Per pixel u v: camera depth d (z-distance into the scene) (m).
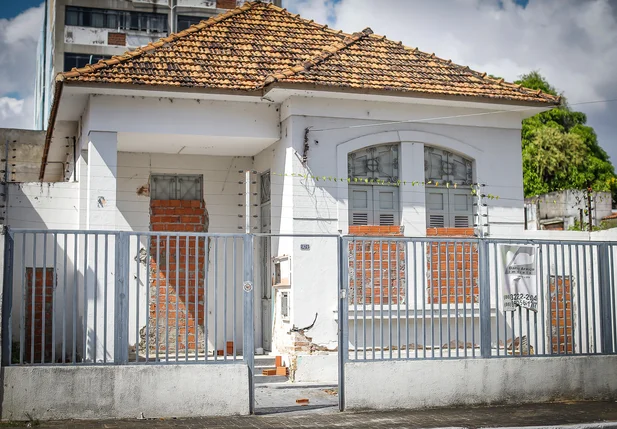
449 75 16.30
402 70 15.99
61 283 14.19
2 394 9.88
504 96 15.51
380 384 11.19
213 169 16.91
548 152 41.75
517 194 16.17
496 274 11.97
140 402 10.30
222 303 16.31
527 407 11.54
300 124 14.72
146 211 16.28
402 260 14.50
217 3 44.72
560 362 12.10
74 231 10.38
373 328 11.33
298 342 14.15
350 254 14.41
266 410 11.09
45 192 15.20
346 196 14.88
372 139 15.23
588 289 13.67
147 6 43.94
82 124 15.86
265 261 16.59
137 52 15.23
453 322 14.12
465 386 11.56
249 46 16.47
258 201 16.95
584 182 41.53
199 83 14.34
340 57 15.91
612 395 12.30
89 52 42.84
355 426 9.91
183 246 16.17
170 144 15.62
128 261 10.55
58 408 10.05
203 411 10.52
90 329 13.30
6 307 10.03
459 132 15.89
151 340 15.57
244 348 10.82
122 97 14.49
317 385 13.52
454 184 15.86
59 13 42.50
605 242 12.59
